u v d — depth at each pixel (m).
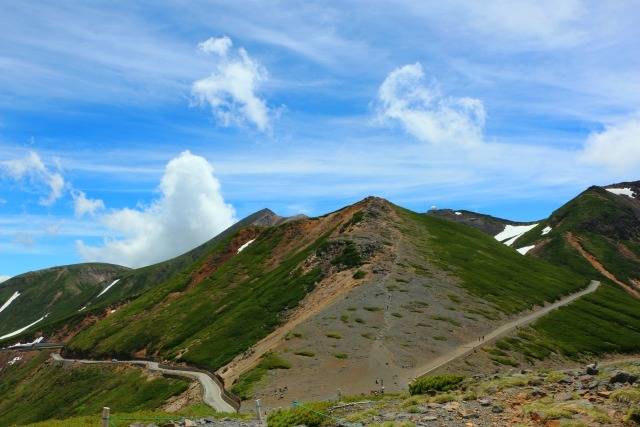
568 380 20.47
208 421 24.14
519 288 127.62
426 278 112.50
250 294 136.12
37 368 167.88
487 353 77.62
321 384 57.31
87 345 154.38
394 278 107.62
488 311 102.62
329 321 81.19
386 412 19.64
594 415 14.34
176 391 82.31
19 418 115.69
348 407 24.42
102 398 103.12
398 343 74.31
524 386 20.61
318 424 18.81
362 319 83.00
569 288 144.88
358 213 168.62
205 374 87.50
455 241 160.75
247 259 180.00
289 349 70.06
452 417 16.48
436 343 77.69
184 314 146.38
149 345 132.25
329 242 136.50
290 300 111.69
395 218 169.88
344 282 108.00
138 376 105.75
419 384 25.83
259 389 56.81
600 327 110.56
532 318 106.50
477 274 128.62
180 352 109.19
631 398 15.51
